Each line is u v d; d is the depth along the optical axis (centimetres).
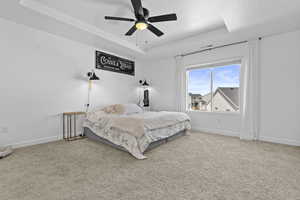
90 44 348
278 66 284
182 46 356
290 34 273
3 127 235
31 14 221
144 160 204
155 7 226
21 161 196
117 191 135
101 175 163
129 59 463
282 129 280
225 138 319
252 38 305
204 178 157
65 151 236
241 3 199
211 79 386
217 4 216
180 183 148
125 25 285
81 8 229
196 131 389
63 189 137
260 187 140
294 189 137
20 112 252
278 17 228
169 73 455
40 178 155
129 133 228
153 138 242
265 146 263
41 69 276
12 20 239
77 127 333
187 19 262
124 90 446
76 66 330
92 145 268
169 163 194
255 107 305
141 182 150
